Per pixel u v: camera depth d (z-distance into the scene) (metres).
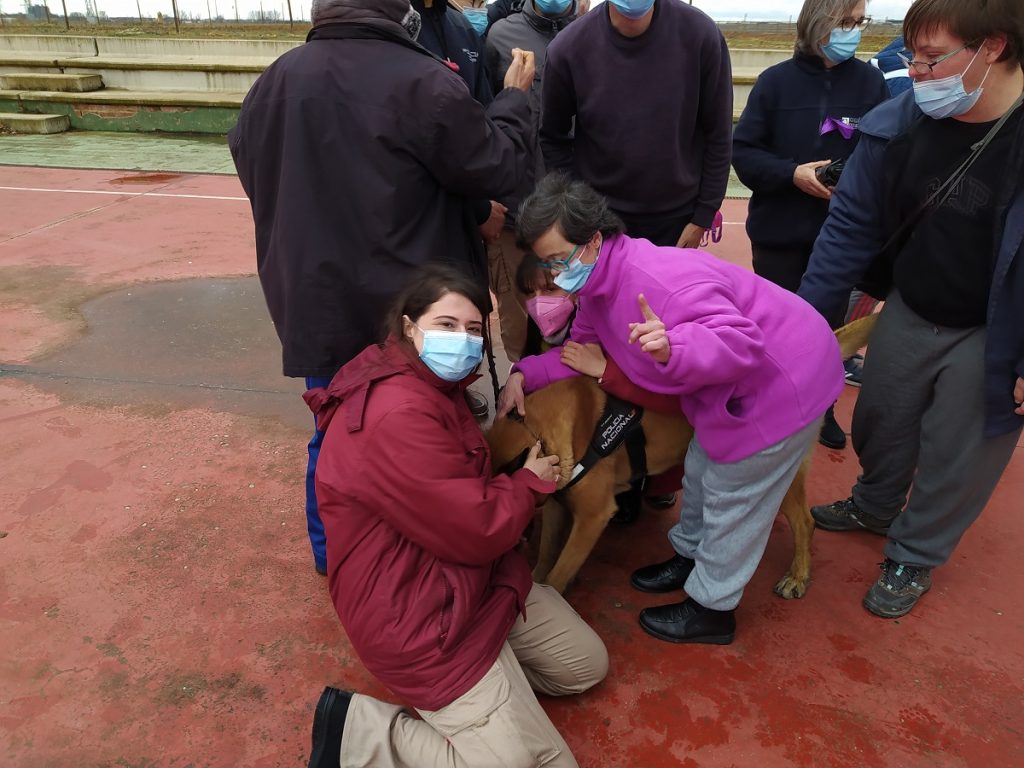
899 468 2.79
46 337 4.90
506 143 2.31
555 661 2.20
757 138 3.49
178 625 2.57
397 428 1.86
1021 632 2.59
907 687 2.36
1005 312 2.13
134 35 17.66
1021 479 3.45
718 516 2.30
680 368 1.90
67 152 11.28
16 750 2.12
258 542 2.98
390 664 1.92
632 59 2.86
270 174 2.26
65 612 2.61
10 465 3.46
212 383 4.30
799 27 3.28
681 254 2.11
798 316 2.19
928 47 1.98
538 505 2.46
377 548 1.92
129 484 3.34
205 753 2.13
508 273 3.61
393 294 2.25
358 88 2.10
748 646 2.52
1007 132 2.01
